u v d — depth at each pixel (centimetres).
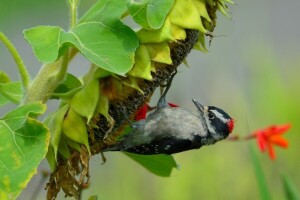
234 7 2502
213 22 855
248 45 1875
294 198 1096
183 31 823
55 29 789
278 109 1645
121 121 845
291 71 1936
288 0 2586
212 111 1155
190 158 1596
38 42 779
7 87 897
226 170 1584
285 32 2545
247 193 1572
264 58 1692
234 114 1639
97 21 801
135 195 1611
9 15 2144
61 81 863
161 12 794
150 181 1614
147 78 815
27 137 791
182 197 1586
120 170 1639
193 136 1112
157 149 1023
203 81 2012
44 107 806
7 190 773
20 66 857
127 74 818
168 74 846
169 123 1075
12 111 805
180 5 826
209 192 1569
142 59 818
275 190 1559
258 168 1127
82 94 829
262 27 2441
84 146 841
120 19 808
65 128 833
